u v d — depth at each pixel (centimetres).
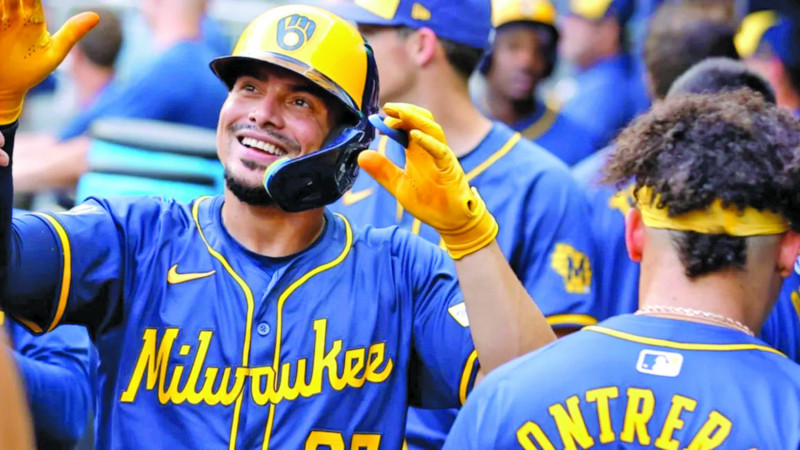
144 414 623
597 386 540
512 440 541
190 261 642
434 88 883
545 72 1220
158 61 1125
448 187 607
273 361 628
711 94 592
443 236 625
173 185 936
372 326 645
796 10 1262
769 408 527
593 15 1365
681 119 562
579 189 895
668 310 557
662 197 554
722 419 527
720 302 554
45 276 616
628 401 536
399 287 661
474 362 642
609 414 536
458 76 888
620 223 920
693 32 993
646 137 567
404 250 672
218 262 642
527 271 870
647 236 568
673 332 548
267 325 632
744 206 547
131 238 644
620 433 533
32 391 743
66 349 782
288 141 630
